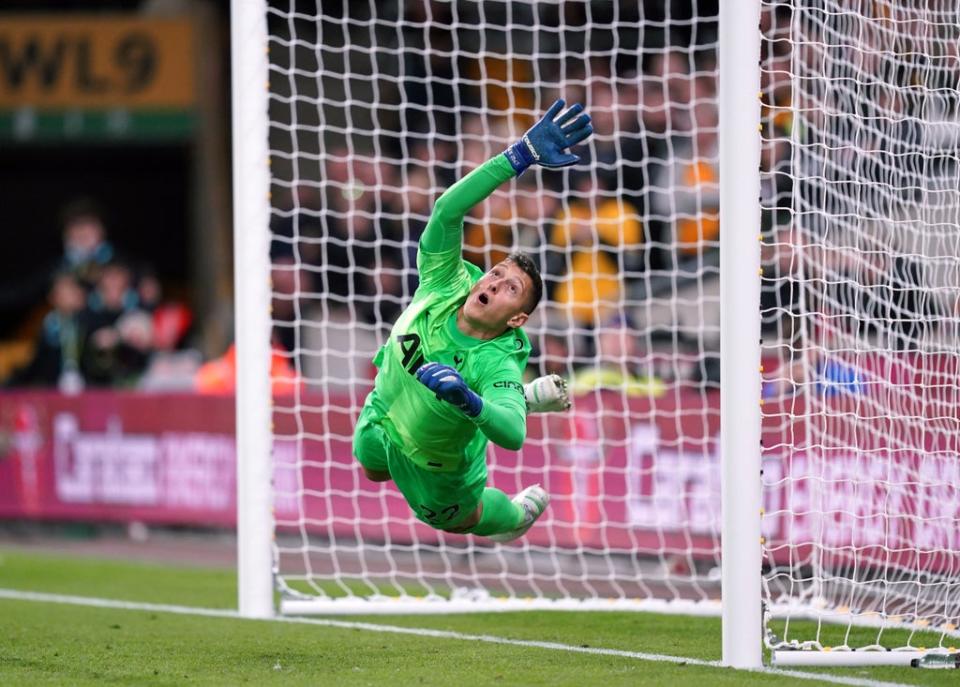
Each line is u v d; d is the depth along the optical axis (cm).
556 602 2786
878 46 2662
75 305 5078
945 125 2538
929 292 2558
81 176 6512
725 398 2069
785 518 3244
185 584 3350
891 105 2634
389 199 4653
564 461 3591
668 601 2770
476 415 1719
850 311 2669
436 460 1880
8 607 2905
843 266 2698
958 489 2480
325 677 1989
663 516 3488
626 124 4516
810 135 2941
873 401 2561
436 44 5088
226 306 5781
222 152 5925
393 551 3928
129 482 4341
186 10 5819
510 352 1872
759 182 2070
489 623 2680
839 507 2861
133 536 4416
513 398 1811
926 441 2619
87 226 5234
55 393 4453
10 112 5844
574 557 3672
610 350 4100
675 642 2391
